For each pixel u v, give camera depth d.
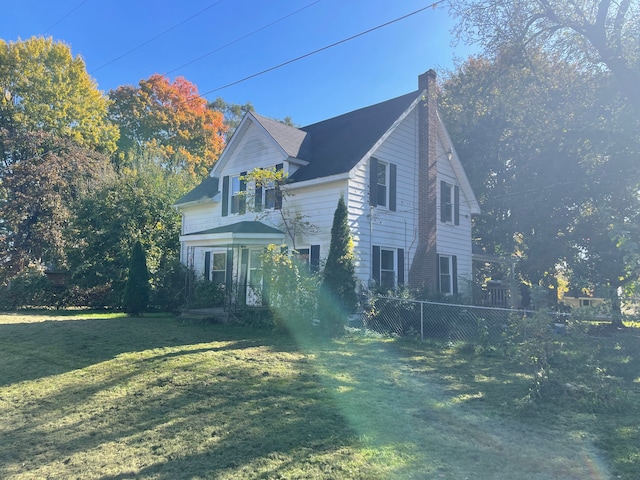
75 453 4.49
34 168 20.81
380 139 14.09
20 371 7.94
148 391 6.44
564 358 6.68
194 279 17.44
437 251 16.77
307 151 15.86
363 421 5.09
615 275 17.78
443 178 17.53
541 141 18.89
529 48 14.81
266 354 8.57
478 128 22.67
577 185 18.30
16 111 27.53
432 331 12.46
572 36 14.33
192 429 4.96
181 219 20.64
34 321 13.48
